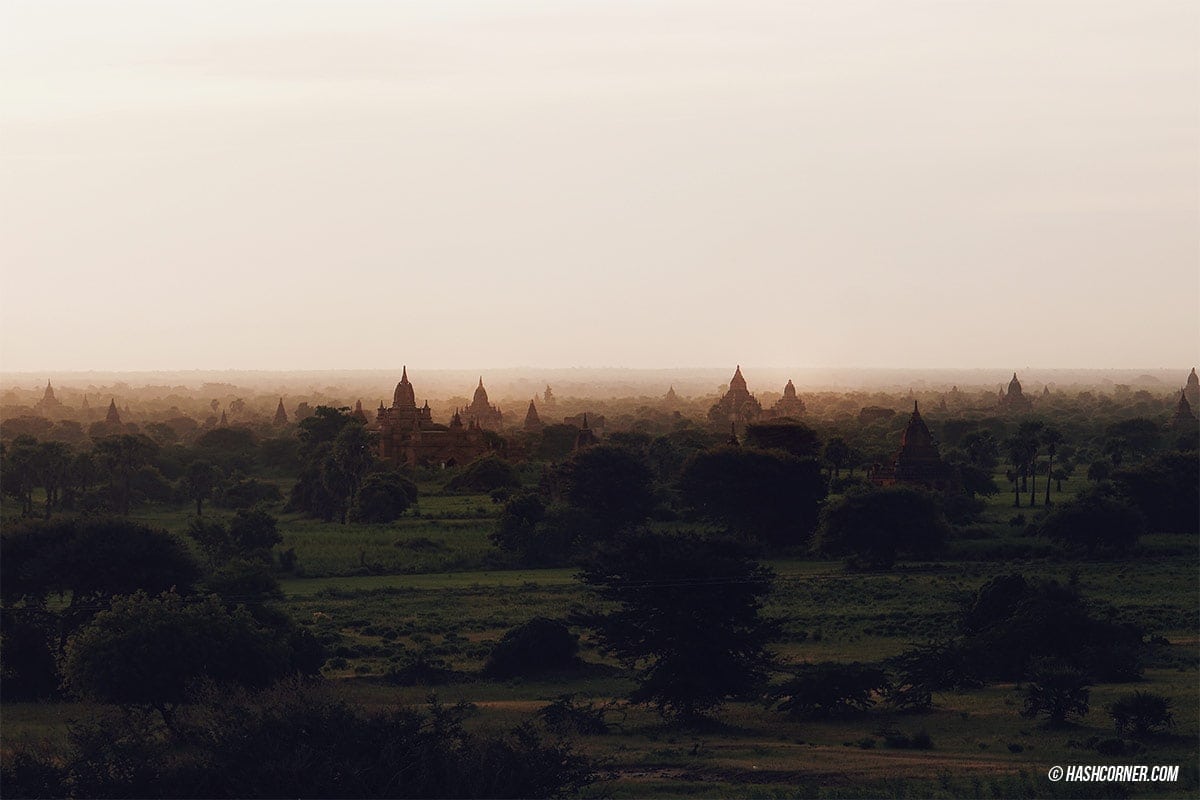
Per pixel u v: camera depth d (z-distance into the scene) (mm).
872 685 56344
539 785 36625
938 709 56156
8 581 63625
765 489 116938
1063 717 52219
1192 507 120125
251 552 100938
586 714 52406
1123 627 65625
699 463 121000
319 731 36469
